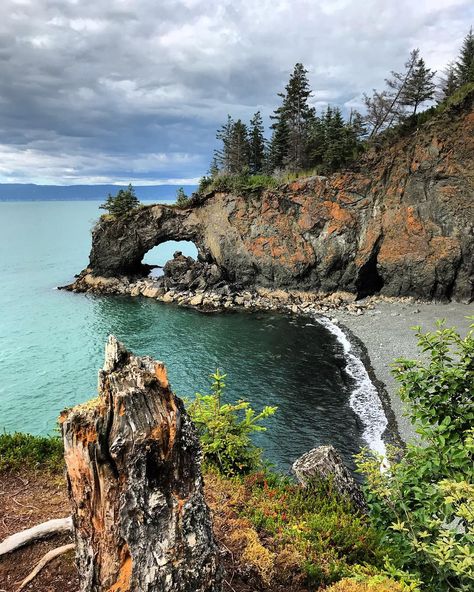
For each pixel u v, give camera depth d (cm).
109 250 6838
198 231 6719
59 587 582
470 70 6175
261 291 6219
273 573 616
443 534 505
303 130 6975
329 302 5766
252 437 2655
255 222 6278
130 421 424
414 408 703
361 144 6159
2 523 732
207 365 3806
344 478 983
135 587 405
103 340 4441
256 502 834
